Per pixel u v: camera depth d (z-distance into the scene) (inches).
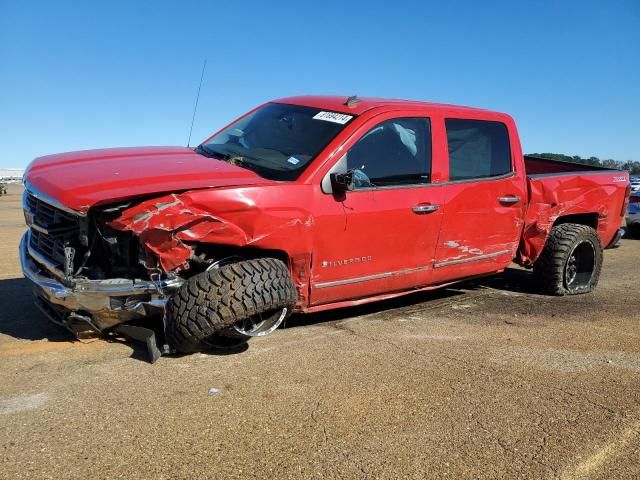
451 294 245.1
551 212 235.8
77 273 140.0
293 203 152.7
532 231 232.7
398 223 178.4
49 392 127.8
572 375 152.3
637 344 181.3
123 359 148.8
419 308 218.5
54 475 96.4
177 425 114.9
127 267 142.0
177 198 134.2
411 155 186.2
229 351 158.6
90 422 114.8
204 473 98.8
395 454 107.9
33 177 155.9
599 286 276.1
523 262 237.5
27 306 200.8
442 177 192.9
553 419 125.4
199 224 137.0
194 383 135.3
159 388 131.7
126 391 129.6
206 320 136.1
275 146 178.9
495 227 213.0
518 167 222.5
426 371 149.9
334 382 139.7
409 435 115.3
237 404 125.3
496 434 117.4
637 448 114.4
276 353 158.9
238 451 106.3
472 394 136.6
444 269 199.5
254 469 100.7
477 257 209.6
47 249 151.7
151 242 134.0
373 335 179.6
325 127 177.2
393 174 179.9
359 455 106.9
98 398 125.5
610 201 262.4
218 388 133.0
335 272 168.9
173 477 97.3
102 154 171.8
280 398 129.3
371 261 176.1
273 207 147.9
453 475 102.0
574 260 251.4
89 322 145.6
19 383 132.2
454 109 204.7
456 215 196.5
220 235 140.2
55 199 137.5
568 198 242.1
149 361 147.6
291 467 101.7
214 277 138.1
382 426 118.4
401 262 184.4
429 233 189.3
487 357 163.3
